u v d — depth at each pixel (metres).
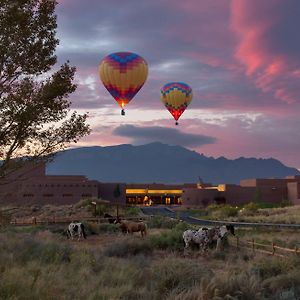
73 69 11.48
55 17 11.65
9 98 10.77
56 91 11.03
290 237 31.53
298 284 11.73
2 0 10.96
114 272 13.55
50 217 61.12
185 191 120.12
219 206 90.44
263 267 14.60
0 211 11.55
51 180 101.94
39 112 10.84
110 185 118.25
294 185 112.25
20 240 20.78
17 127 10.80
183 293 10.02
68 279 12.47
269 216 59.75
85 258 15.85
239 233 35.94
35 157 11.16
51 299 9.70
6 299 9.05
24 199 96.50
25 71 11.34
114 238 32.72
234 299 9.34
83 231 32.09
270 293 11.54
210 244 24.64
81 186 104.88
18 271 12.17
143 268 14.59
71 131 11.28
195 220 60.97
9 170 10.96
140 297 10.72
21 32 11.15
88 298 10.21
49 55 11.50
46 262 16.06
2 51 10.97
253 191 118.44
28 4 11.46
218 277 10.88
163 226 45.47
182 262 13.54
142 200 141.12
